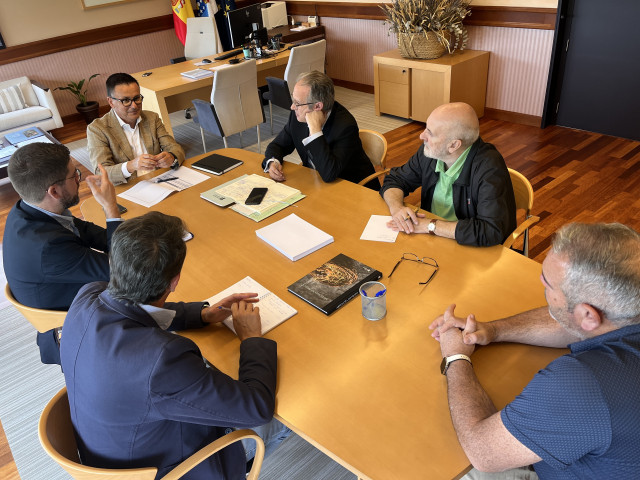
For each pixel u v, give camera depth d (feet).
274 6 20.62
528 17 14.12
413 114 16.43
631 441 2.87
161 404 3.60
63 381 7.86
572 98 14.56
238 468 4.56
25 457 6.64
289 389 4.13
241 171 8.27
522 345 4.33
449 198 6.75
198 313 4.89
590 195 11.33
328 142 7.96
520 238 9.98
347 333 4.65
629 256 2.99
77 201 6.18
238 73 13.91
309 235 6.15
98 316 3.81
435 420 3.75
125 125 9.34
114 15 21.18
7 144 15.34
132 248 3.73
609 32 13.10
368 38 19.16
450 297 4.95
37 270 5.74
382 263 5.55
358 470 3.44
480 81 15.78
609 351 3.07
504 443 3.21
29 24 19.30
